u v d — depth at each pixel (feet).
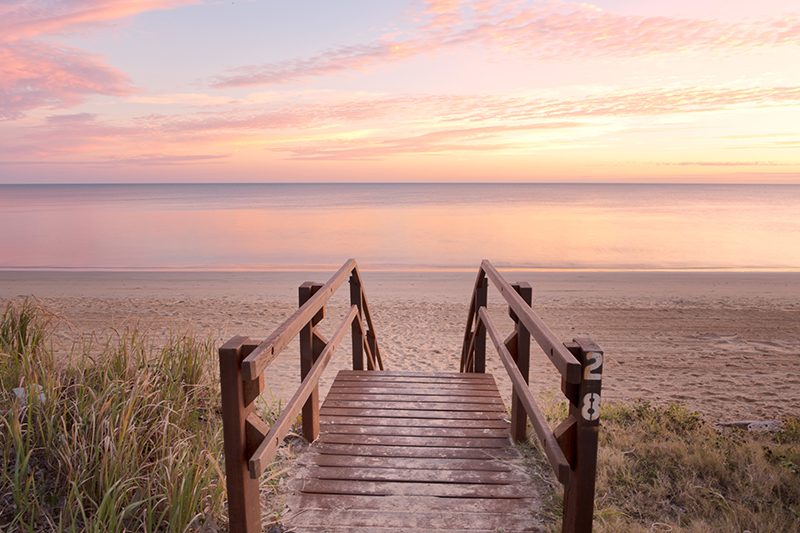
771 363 28.99
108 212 215.10
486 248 98.84
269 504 8.89
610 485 10.91
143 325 35.68
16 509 7.65
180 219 173.58
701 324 38.24
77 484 7.82
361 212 216.13
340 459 10.55
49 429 8.66
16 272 65.77
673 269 73.97
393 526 8.29
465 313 42.70
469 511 8.71
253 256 89.81
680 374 26.96
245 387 6.63
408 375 16.26
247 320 38.86
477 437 11.65
